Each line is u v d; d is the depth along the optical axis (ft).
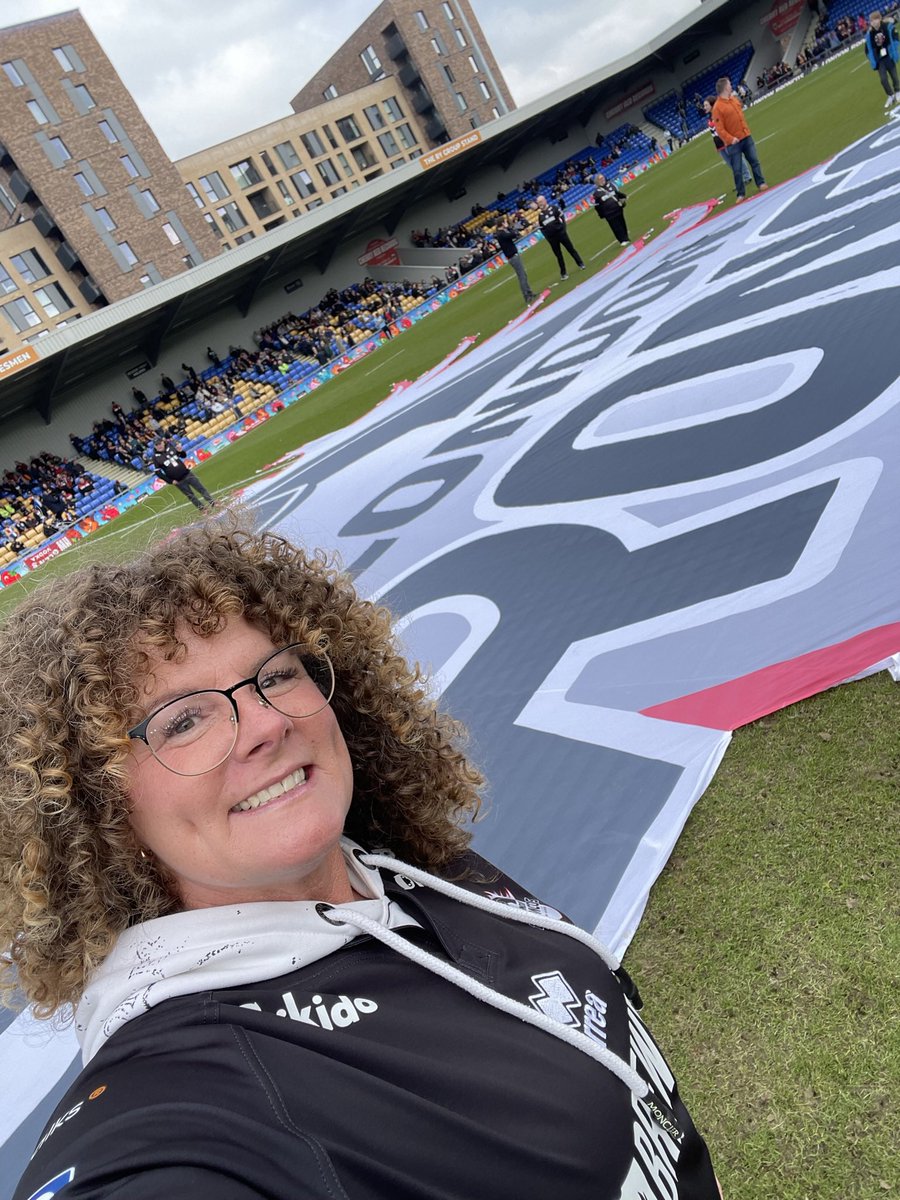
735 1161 5.85
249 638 3.18
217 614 3.04
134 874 2.86
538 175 160.15
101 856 2.85
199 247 140.36
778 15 152.25
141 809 2.88
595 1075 2.85
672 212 58.44
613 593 14.85
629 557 15.70
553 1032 2.86
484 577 18.52
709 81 162.71
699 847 8.70
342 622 3.84
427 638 17.03
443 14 180.75
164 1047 2.35
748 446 17.19
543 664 13.92
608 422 23.79
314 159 169.17
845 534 12.59
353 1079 2.29
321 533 29.96
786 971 6.92
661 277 39.86
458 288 100.99
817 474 14.62
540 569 17.34
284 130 164.35
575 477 21.31
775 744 9.45
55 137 125.49
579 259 57.57
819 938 7.04
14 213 134.92
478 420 33.86
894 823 7.69
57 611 3.06
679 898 8.23
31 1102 10.25
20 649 3.00
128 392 112.27
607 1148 2.64
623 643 13.26
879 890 7.16
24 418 105.19
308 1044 2.39
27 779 2.77
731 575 13.35
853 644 10.22
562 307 48.85
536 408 30.14
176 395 110.83
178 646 2.97
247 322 122.31
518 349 44.11
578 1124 2.60
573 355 34.96
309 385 92.02
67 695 2.84
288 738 3.02
